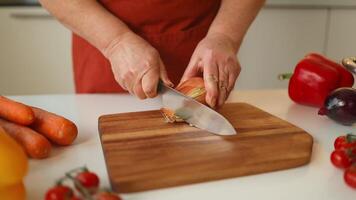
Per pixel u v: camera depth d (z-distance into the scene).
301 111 0.92
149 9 0.99
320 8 1.86
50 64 1.78
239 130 0.72
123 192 0.54
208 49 0.84
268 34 1.86
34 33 1.71
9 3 1.70
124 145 0.65
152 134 0.69
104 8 0.95
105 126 0.73
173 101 0.75
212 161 0.60
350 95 0.79
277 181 0.58
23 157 0.46
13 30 1.69
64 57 1.77
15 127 0.63
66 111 0.87
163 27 1.02
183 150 0.63
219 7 1.06
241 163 0.59
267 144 0.66
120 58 0.81
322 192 0.55
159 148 0.64
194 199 0.53
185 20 1.03
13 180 0.46
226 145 0.65
